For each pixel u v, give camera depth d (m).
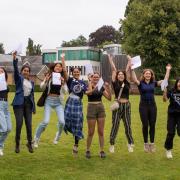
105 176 9.08
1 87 10.21
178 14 55.44
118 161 10.52
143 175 9.19
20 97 10.50
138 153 11.55
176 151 11.92
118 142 13.32
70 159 10.67
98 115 10.72
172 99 10.68
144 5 56.91
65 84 10.81
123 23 57.62
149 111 11.19
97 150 11.95
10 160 10.41
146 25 55.41
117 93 11.16
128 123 11.27
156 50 54.28
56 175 9.05
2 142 10.64
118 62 70.44
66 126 10.79
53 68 10.83
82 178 8.88
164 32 54.09
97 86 10.62
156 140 13.91
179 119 10.73
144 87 11.06
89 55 76.25
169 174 9.33
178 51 56.34
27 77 10.70
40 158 10.72
